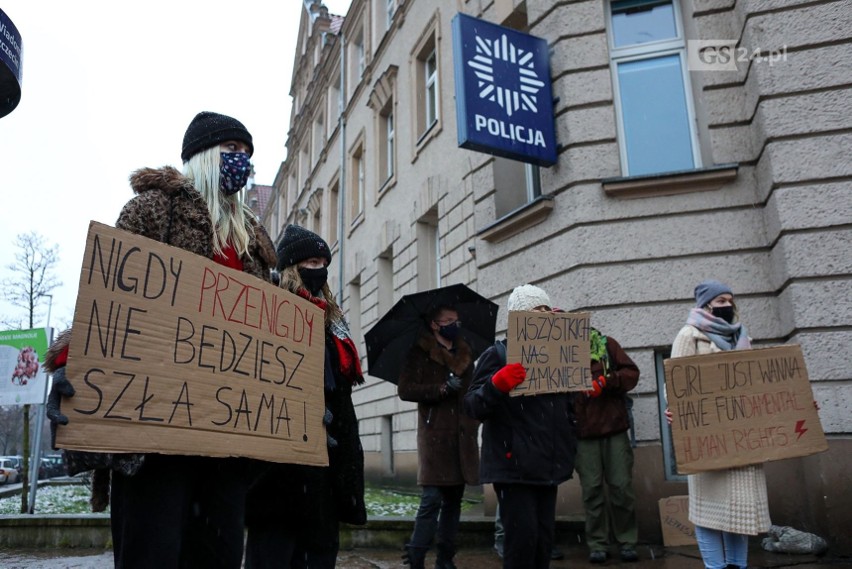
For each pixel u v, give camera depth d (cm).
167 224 225
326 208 1978
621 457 540
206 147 255
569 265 699
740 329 429
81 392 186
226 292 235
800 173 602
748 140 667
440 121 1128
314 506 287
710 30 704
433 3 1216
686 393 395
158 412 203
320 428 269
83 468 196
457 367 468
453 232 1041
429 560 553
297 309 268
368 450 1411
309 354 270
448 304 488
